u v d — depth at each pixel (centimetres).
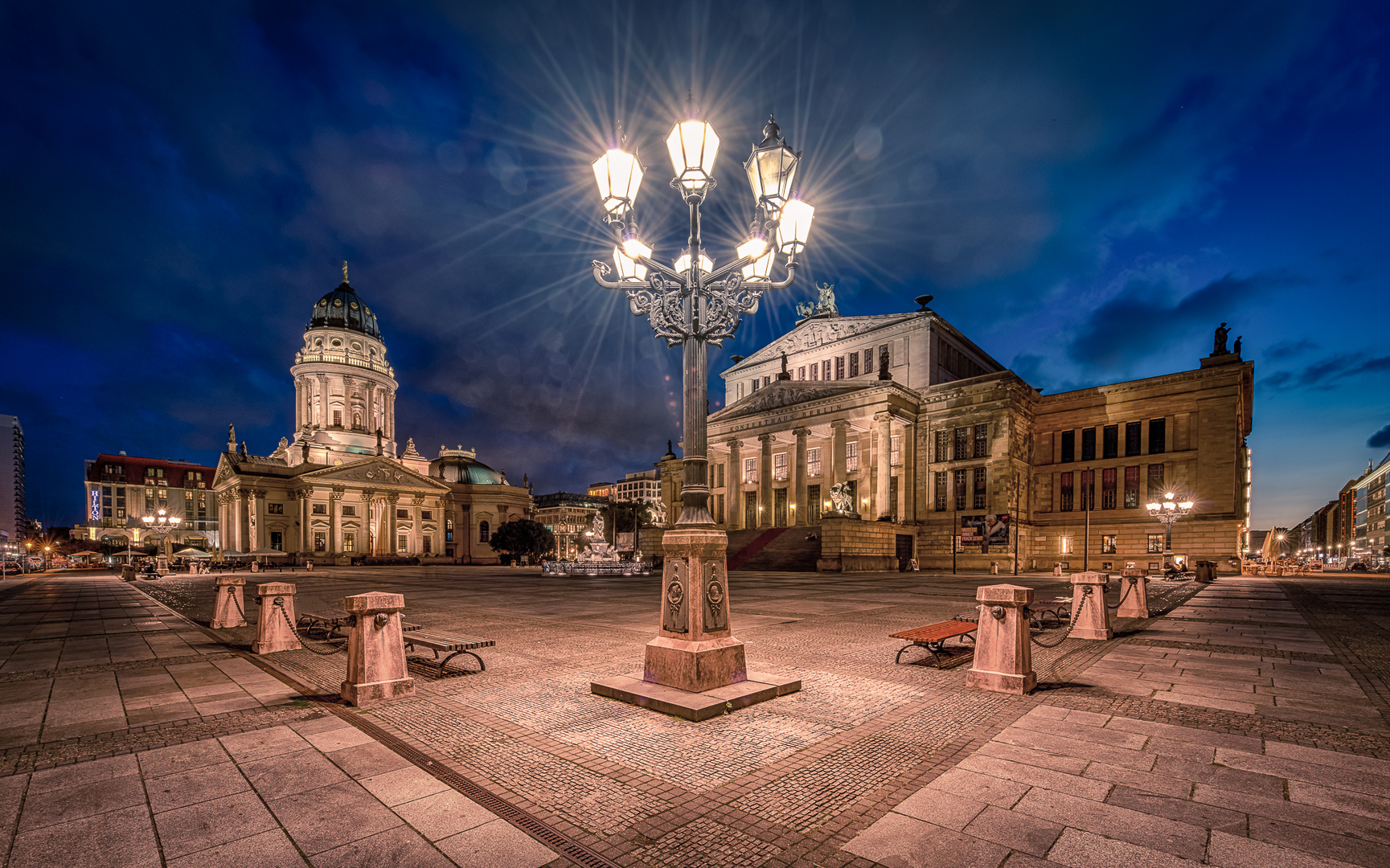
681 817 464
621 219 818
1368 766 555
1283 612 1828
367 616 798
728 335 858
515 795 505
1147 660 1052
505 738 643
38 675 977
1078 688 846
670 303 831
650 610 1936
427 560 9450
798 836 436
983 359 7381
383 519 9106
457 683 894
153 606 2244
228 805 486
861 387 5403
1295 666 997
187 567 6297
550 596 2570
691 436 820
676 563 812
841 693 822
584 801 493
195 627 1593
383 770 559
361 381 10025
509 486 10981
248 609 2106
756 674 877
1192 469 4816
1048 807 476
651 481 17912
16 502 14212
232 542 9050
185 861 404
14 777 543
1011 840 425
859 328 6688
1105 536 5175
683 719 702
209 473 13488
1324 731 656
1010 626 838
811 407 5788
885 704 765
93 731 674
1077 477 5400
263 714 738
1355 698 790
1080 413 5412
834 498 4941
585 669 997
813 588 2853
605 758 586
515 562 9531
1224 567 4594
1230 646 1191
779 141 765
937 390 5588
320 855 410
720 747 614
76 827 448
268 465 8738
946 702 776
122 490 12444
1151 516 4950
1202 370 4816
